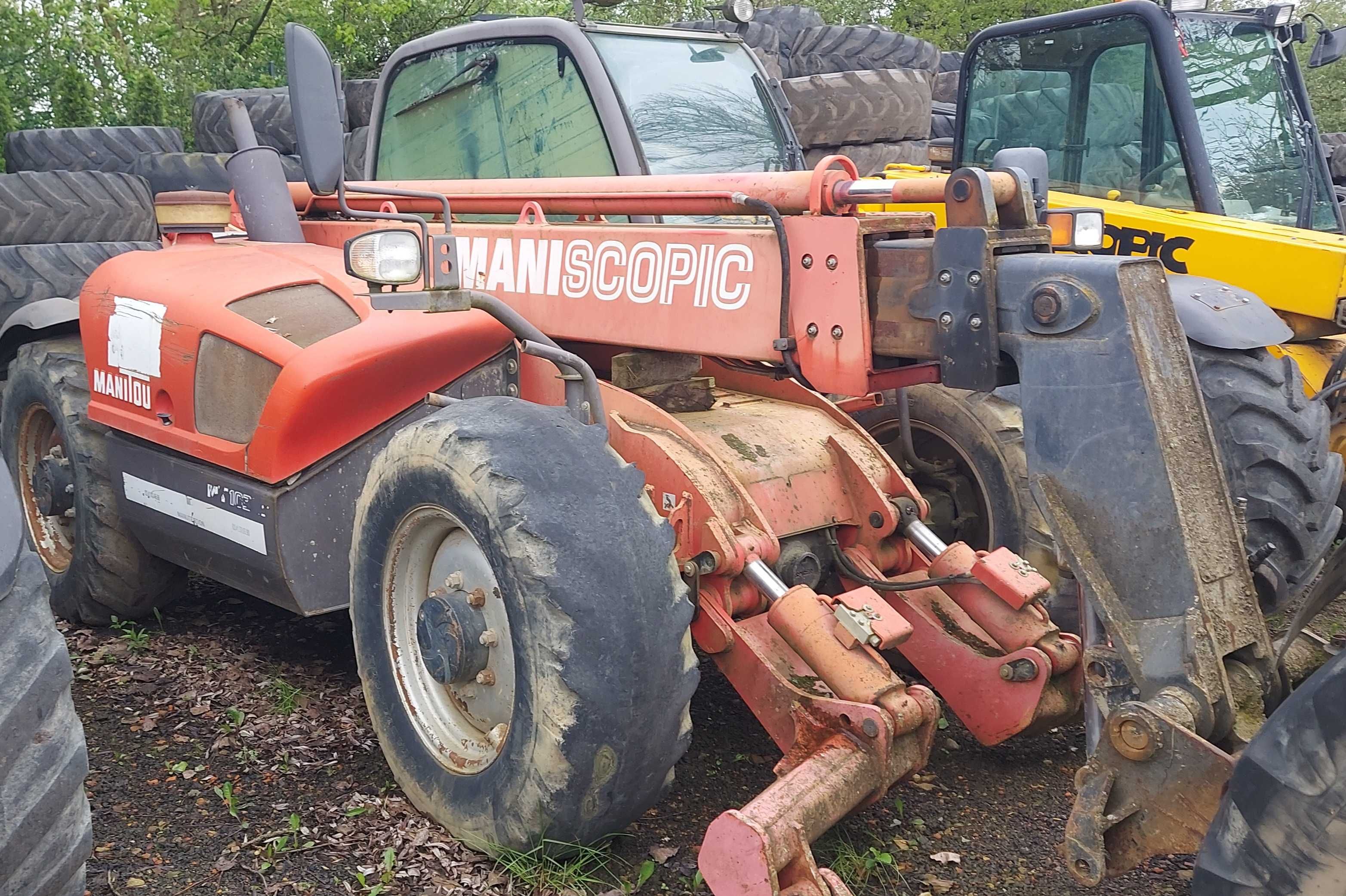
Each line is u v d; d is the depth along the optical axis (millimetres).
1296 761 1823
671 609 2600
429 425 2832
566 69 3729
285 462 3270
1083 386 2252
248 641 4250
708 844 2430
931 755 3471
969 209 2443
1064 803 3193
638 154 3586
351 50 16203
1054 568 3893
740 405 3631
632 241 3174
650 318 3154
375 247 2768
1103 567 2232
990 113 5953
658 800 2762
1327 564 2498
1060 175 5648
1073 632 3914
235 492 3422
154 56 16203
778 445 3355
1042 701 3092
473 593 2840
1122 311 2215
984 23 19141
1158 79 5168
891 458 4332
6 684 2033
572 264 3324
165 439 3717
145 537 4027
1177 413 2215
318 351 3221
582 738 2506
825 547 3381
